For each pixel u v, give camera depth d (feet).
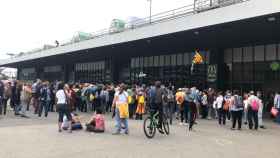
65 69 171.53
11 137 39.29
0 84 65.00
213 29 71.77
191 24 72.74
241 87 87.71
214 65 92.32
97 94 79.87
